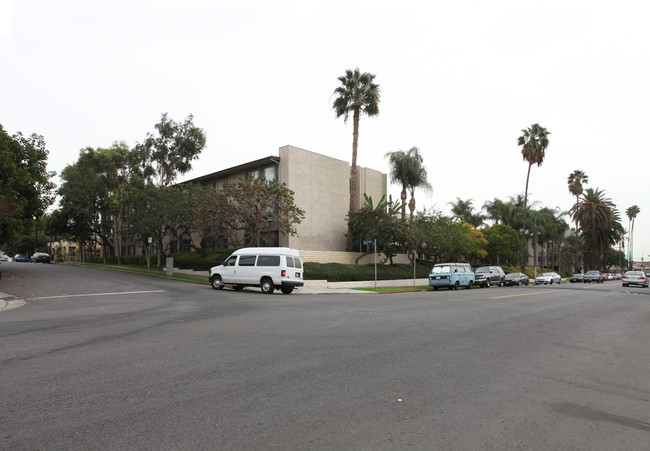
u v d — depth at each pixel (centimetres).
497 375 602
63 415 420
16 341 786
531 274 6266
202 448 351
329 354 704
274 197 2895
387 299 1873
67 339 808
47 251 8581
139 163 4100
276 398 480
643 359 730
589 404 486
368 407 458
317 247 3466
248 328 955
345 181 3788
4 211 2434
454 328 1008
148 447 351
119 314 1191
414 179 4053
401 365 642
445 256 4334
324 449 354
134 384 524
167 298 1703
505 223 6041
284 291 2209
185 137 3847
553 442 380
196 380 544
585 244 6216
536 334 966
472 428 407
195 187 3284
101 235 5000
